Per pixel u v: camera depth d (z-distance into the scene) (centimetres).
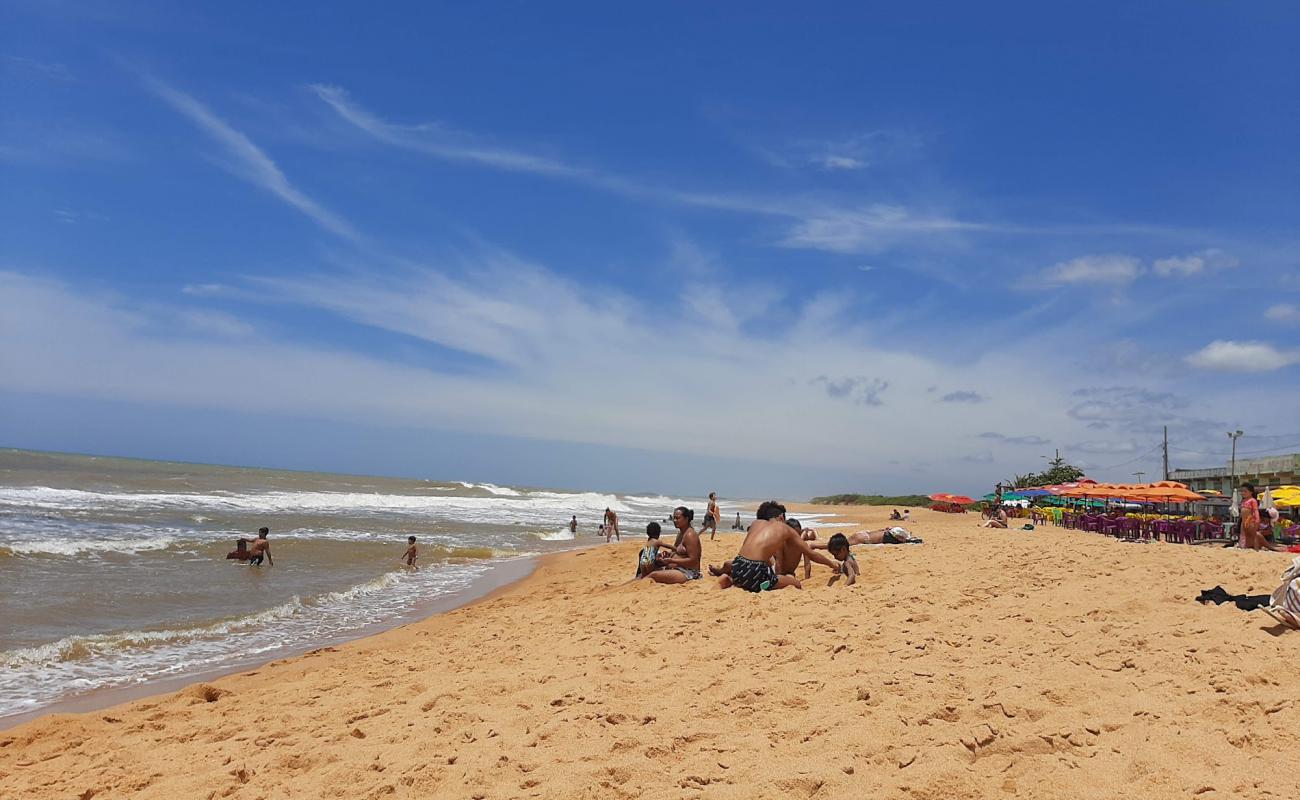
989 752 365
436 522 3556
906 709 428
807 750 383
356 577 1688
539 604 1183
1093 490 2841
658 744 405
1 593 1245
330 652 919
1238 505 1936
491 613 1153
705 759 382
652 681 544
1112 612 646
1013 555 1177
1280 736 351
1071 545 1386
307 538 2384
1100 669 484
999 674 485
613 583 1379
